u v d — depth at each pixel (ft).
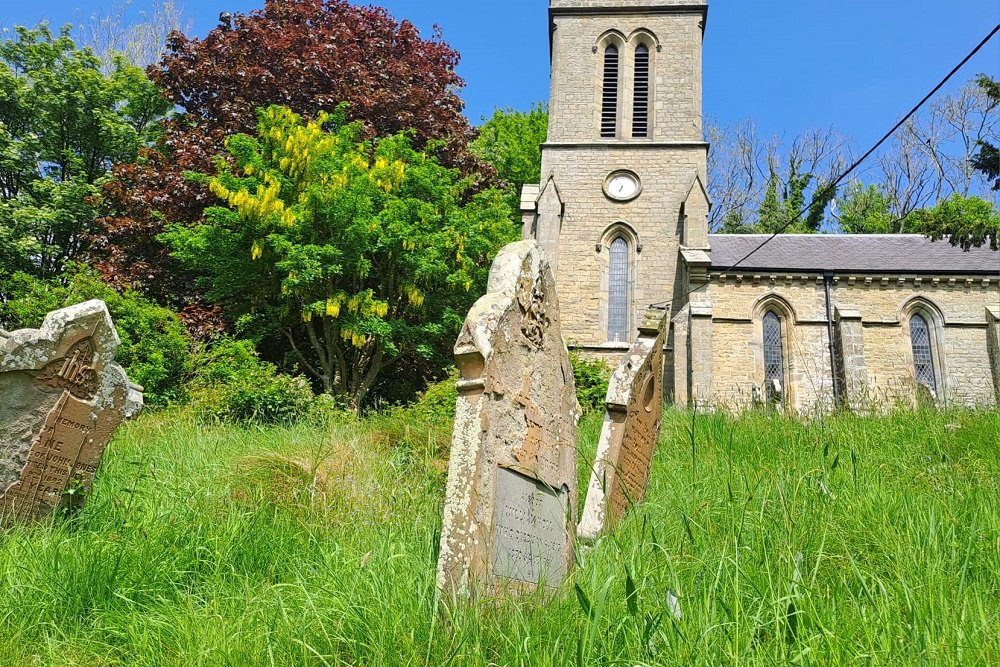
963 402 41.22
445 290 64.95
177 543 18.40
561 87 105.40
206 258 60.34
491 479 16.08
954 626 11.53
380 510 21.90
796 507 17.98
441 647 12.51
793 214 188.55
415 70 89.04
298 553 18.70
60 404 22.67
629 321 97.71
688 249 96.63
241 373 48.70
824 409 37.99
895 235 111.34
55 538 18.51
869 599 13.10
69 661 13.47
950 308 98.78
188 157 71.15
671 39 105.50
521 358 18.03
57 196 79.51
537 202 101.60
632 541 16.83
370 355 65.41
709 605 12.25
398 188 64.39
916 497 19.51
